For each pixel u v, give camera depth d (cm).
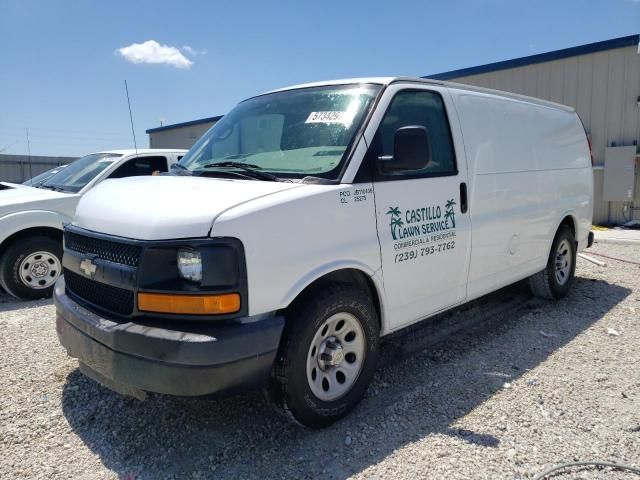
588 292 640
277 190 308
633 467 284
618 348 454
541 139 542
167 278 279
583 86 1249
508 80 1365
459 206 414
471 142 436
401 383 391
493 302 592
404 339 478
